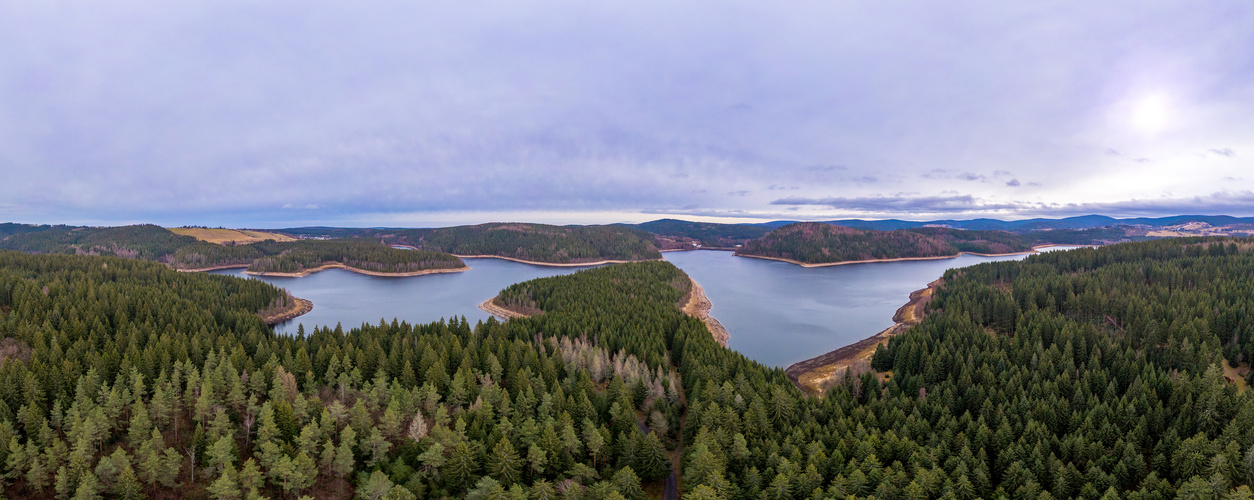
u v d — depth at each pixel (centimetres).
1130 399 9825
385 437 8544
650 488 8262
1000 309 16650
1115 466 7525
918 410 9338
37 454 7281
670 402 10694
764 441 8544
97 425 7638
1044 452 7988
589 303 19450
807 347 17538
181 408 8981
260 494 7181
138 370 9725
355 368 10619
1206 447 7400
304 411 8538
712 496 6775
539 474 7975
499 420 9150
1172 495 6856
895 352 13525
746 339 18612
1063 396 10262
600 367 12044
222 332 14425
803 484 7294
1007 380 10856
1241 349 12312
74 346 11119
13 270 19700
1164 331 13150
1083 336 12975
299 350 10906
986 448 8475
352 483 7725
